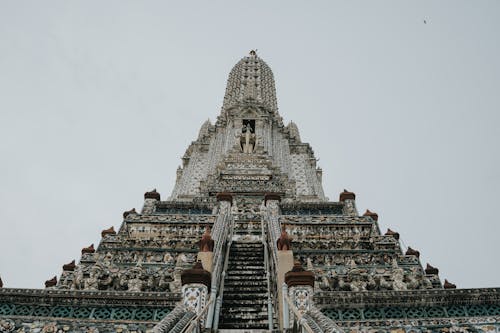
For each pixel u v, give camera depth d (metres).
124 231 19.45
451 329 10.36
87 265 16.39
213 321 11.05
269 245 16.14
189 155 42.09
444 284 15.64
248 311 11.94
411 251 17.02
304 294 10.66
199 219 19.11
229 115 39.03
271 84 51.34
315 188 34.84
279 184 28.70
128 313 10.77
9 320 10.58
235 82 50.28
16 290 11.06
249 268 15.12
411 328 10.39
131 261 16.27
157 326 7.20
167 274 14.70
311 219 18.75
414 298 10.90
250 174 29.78
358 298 10.91
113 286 13.84
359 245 17.09
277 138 38.69
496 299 10.90
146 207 22.20
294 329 9.29
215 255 13.67
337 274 14.80
